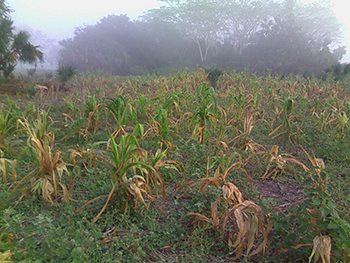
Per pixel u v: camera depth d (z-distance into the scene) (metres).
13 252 2.34
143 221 3.31
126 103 6.10
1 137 4.83
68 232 2.86
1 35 17.98
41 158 3.53
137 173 4.21
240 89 11.82
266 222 3.00
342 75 19.03
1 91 14.68
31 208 3.34
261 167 5.01
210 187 3.46
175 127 6.14
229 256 2.91
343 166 5.30
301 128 7.23
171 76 15.25
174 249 2.94
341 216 3.27
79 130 5.92
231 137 6.52
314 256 2.61
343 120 6.60
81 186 4.01
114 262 2.53
